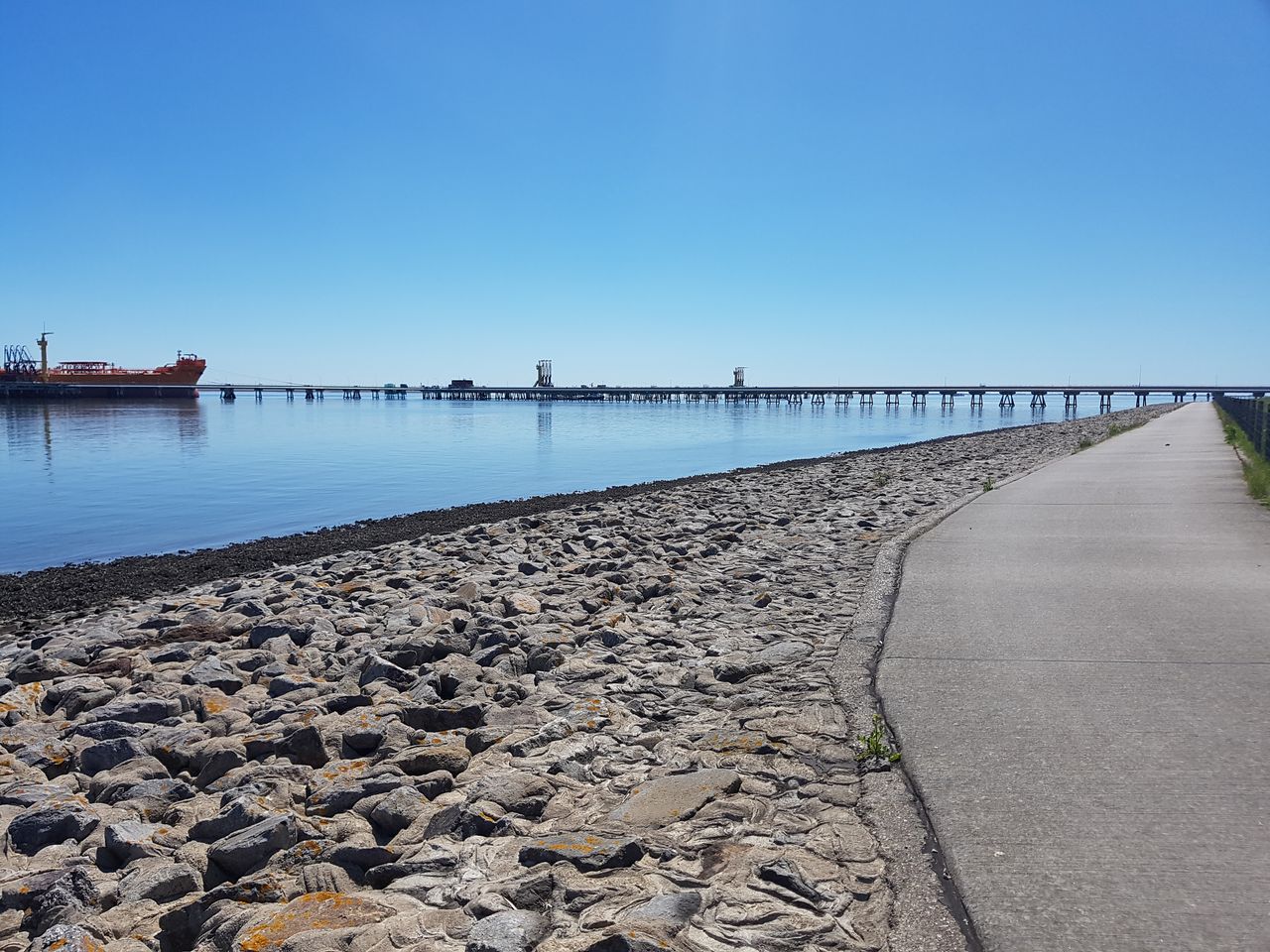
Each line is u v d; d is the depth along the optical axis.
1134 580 8.45
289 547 16.05
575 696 5.92
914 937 2.96
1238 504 13.72
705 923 3.07
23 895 3.64
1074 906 3.09
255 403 161.62
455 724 5.61
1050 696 5.24
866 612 7.52
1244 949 2.83
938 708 5.11
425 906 3.29
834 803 4.01
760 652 6.68
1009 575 8.83
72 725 5.92
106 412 98.69
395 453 44.78
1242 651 6.06
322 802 4.38
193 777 5.09
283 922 3.14
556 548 13.09
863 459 33.97
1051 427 61.25
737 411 128.38
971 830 3.66
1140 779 4.08
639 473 34.88
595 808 4.14
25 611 11.48
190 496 26.61
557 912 3.18
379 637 8.09
